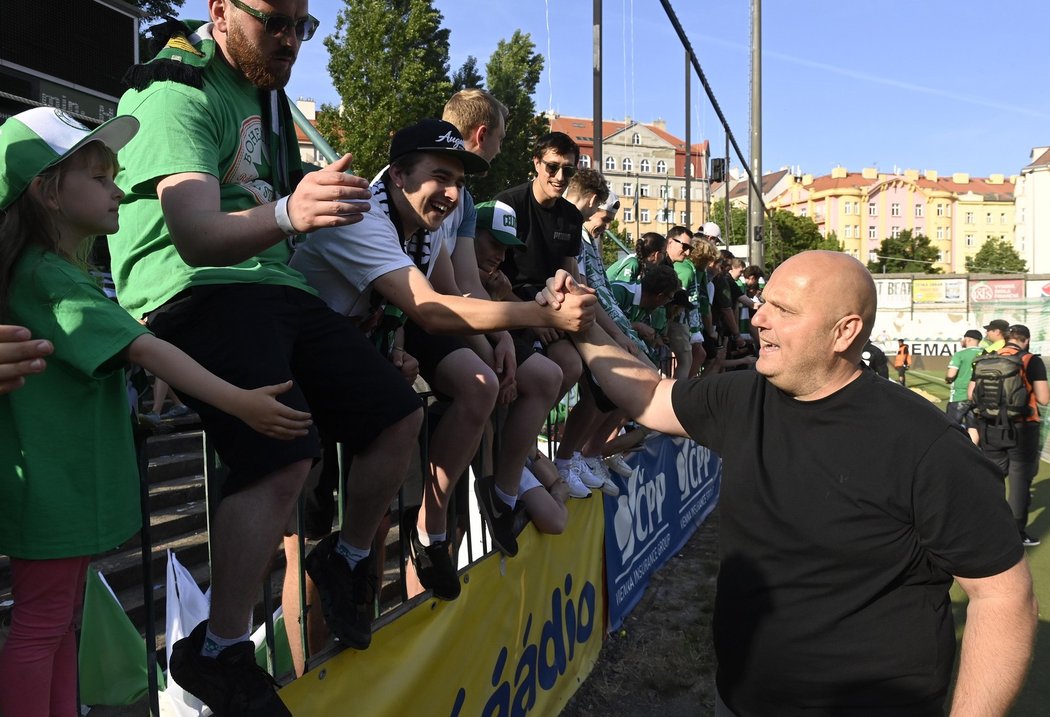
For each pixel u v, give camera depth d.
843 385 1.93
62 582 1.48
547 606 3.56
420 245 2.38
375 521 2.01
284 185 1.99
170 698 2.11
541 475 3.57
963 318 30.02
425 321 2.01
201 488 4.18
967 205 98.12
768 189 106.00
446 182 2.18
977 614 1.80
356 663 2.11
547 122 25.02
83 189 1.49
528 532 3.37
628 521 5.05
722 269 8.85
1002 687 1.73
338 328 1.91
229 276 1.73
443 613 2.59
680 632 4.75
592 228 4.53
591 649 4.25
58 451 1.45
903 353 23.98
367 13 18.81
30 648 1.44
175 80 1.64
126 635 2.35
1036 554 6.76
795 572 1.91
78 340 1.43
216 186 1.61
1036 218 89.25
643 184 64.38
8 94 4.70
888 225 94.88
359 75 18.95
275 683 1.83
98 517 1.50
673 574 5.83
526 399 2.90
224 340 1.67
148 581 1.71
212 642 1.65
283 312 1.79
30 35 4.80
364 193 1.45
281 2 1.71
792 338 1.89
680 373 6.59
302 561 2.07
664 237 6.63
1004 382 7.14
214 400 1.50
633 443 5.00
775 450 1.98
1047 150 91.31
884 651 1.85
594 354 2.54
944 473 1.77
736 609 2.02
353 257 2.06
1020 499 7.13
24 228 1.47
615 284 5.51
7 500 1.43
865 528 1.84
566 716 3.76
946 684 1.87
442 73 20.77
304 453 1.67
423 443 2.49
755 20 18.38
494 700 2.99
